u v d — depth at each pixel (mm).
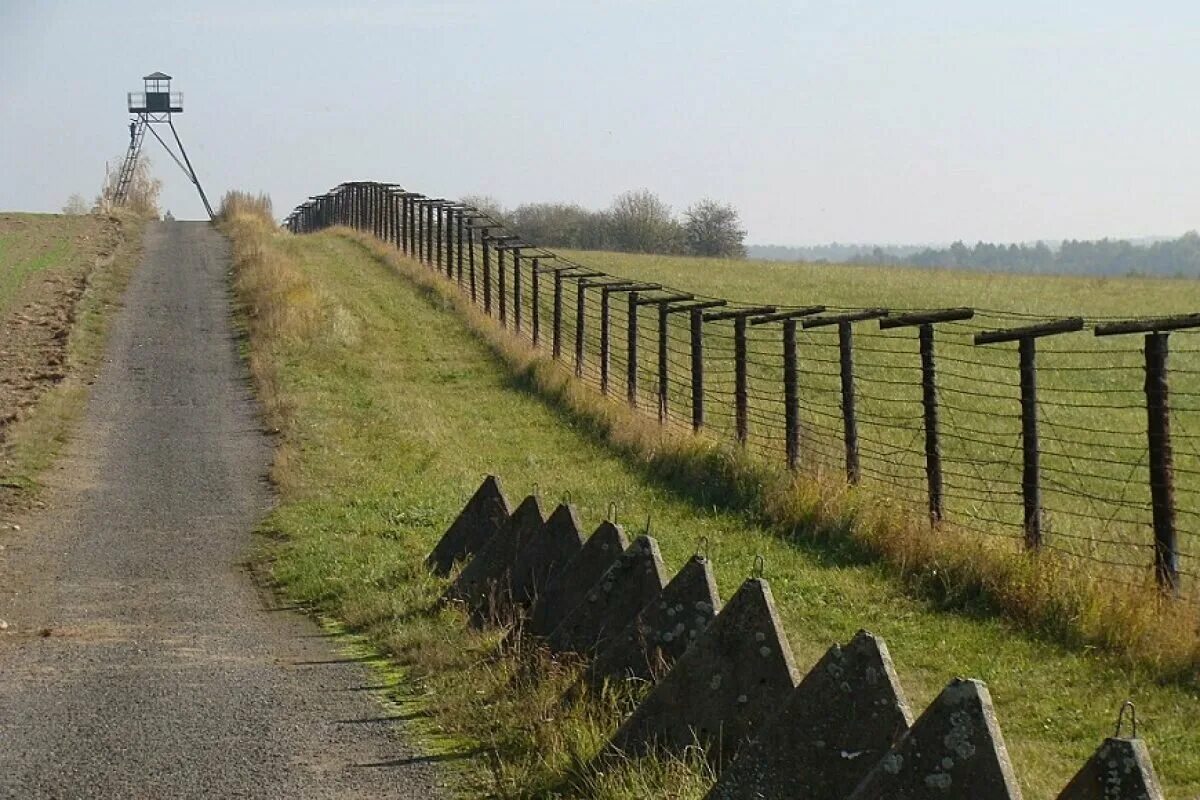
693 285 64125
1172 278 73188
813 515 17609
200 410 31031
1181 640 11883
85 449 26578
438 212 55969
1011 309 55688
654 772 7957
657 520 18547
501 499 15625
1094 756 5770
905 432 28766
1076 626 12812
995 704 11062
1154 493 13477
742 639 8312
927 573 14742
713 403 31266
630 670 9656
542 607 12094
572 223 117875
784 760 7184
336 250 64375
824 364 38312
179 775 8922
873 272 74188
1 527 19828
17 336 39844
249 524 20219
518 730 9414
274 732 9883
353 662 12148
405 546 17484
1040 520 15414
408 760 9172
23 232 67938
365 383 33875
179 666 12086
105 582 16484
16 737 9828
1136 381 36156
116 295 47969
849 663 7172
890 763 6328
